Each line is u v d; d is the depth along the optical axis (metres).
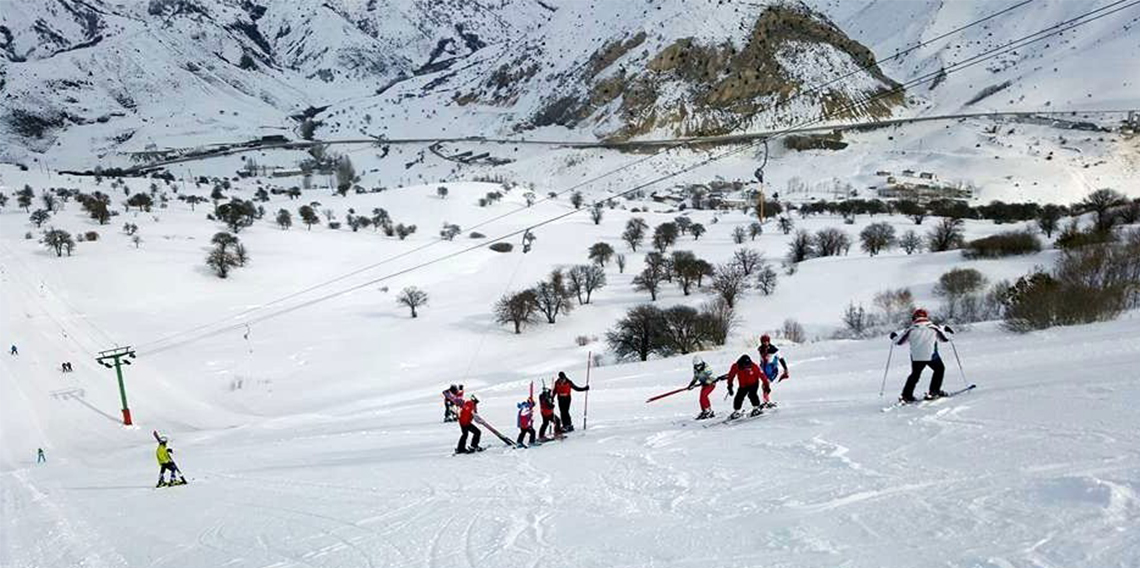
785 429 15.01
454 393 20.50
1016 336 32.81
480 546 9.92
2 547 14.74
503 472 15.23
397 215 178.62
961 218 144.50
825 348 40.09
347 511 13.25
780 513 9.40
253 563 10.68
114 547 13.03
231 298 105.25
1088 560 6.74
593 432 20.02
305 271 120.62
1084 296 37.34
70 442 53.34
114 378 70.25
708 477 11.95
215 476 22.56
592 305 95.19
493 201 190.12
